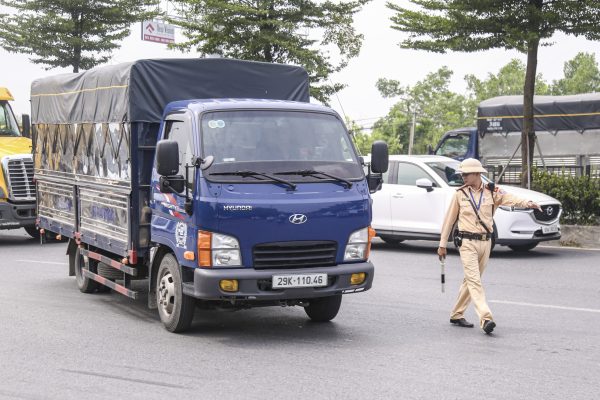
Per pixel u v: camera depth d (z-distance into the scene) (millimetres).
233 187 13398
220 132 14023
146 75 15562
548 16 28984
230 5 39031
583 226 28047
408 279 20734
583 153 40188
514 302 17453
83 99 18094
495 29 30516
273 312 16625
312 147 14305
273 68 17000
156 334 14414
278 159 13922
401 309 16734
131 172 15422
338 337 14125
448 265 23375
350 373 11648
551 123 40812
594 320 15547
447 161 26688
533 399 10406
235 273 13117
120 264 16328
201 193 13297
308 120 14680
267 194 13445
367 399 10375
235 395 10562
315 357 12633
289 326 15133
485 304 14328
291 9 41062
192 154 13836
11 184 29000
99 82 17125
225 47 41500
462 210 14703
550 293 18609
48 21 52531
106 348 13297
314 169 14016
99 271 17781
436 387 10922
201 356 12719
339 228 13758
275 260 13406
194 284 13344
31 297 18422
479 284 14492
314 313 15461
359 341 13789
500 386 10984
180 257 13820
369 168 15242
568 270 22203
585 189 29188
